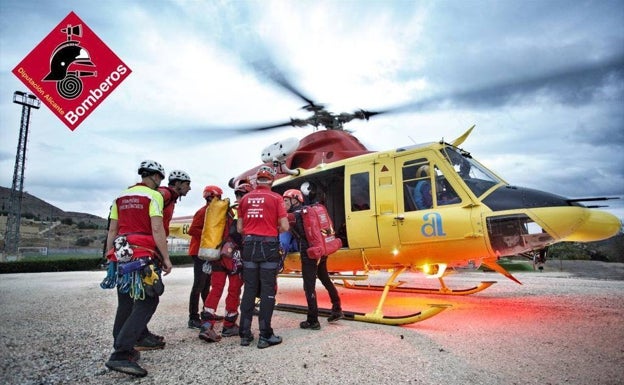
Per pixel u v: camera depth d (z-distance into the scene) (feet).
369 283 30.86
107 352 9.91
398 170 15.42
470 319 13.58
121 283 8.08
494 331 11.61
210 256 11.18
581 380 7.32
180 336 11.69
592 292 20.99
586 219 12.83
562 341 10.30
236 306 11.93
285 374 7.93
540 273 39.37
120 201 8.95
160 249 8.57
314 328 12.31
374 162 16.17
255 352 9.71
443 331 11.75
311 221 12.24
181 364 8.78
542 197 13.32
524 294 20.48
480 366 8.25
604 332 11.32
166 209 11.26
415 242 14.40
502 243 12.95
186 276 40.42
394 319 12.55
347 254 16.48
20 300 19.86
